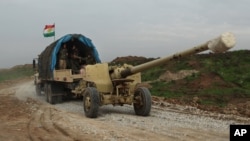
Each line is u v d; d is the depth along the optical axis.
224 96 20.27
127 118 14.04
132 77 15.41
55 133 11.34
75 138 10.49
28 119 14.23
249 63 27.52
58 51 19.78
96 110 14.30
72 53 20.42
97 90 14.61
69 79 18.28
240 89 21.50
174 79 26.94
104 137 10.54
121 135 10.80
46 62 20.69
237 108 16.64
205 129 11.84
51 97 19.72
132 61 40.47
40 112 16.09
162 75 28.52
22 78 53.53
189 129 11.81
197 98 19.50
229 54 30.84
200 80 24.58
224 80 24.11
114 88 15.27
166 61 12.95
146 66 13.81
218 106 17.52
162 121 13.36
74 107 17.78
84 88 16.19
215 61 29.41
